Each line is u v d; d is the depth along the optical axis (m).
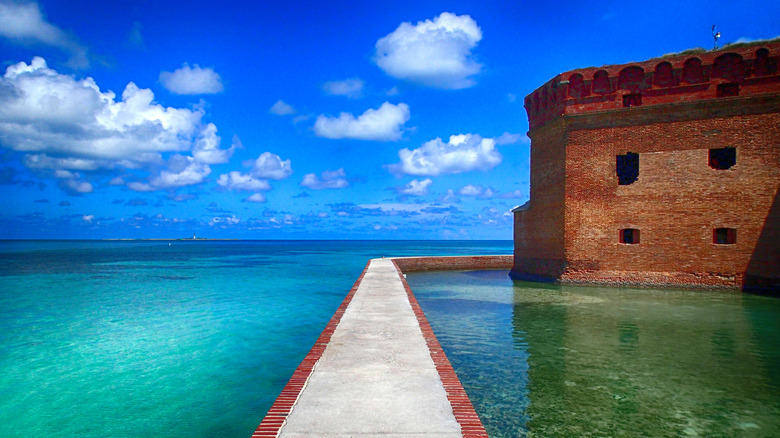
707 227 17.42
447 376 4.93
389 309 9.45
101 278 30.44
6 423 6.55
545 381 7.30
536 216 21.73
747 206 16.94
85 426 6.43
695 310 13.41
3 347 11.01
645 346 9.37
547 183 20.81
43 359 9.89
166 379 8.49
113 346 11.09
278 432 3.53
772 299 15.38
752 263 16.80
